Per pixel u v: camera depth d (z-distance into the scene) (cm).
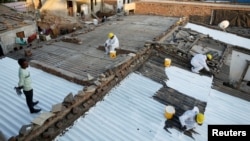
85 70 947
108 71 865
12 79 896
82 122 668
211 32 1825
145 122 706
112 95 808
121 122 691
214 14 2366
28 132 543
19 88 632
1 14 1809
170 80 966
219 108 846
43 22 2292
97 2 3225
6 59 1069
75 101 677
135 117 720
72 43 1286
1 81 877
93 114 706
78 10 3234
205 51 1304
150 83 915
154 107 780
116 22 1809
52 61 1033
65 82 872
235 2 2598
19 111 705
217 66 1114
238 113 835
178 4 2467
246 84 1478
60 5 3098
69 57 1086
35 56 1091
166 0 2698
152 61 1088
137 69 998
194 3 2517
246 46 1623
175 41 1360
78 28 2303
